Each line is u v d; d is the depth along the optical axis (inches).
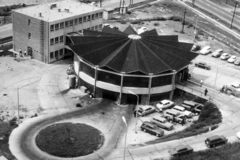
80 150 3302.2
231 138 3516.2
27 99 4197.8
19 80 4626.0
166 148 3358.8
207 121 3875.5
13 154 3206.2
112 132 3686.0
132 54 4429.1
